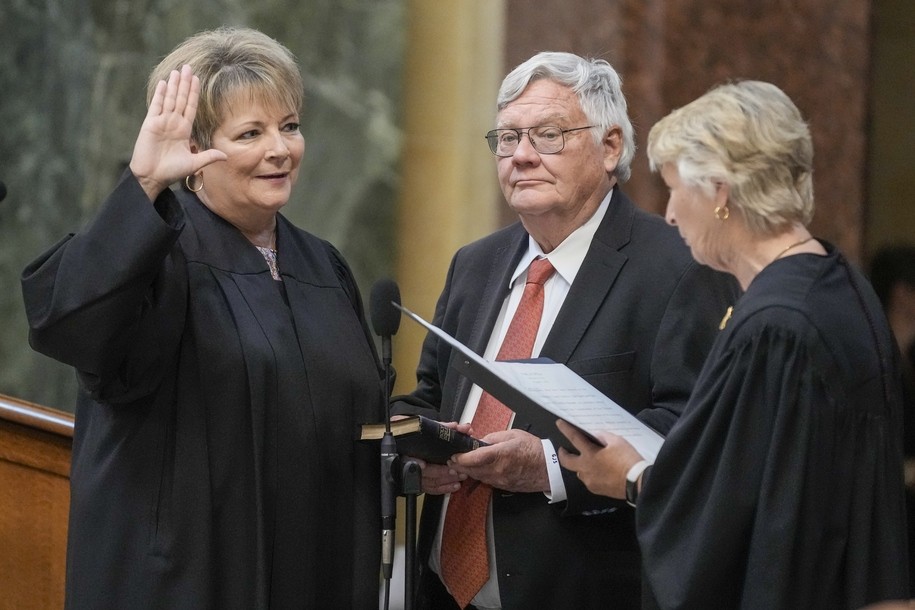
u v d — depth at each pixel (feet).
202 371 22.35
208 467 22.17
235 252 23.39
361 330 24.85
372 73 42.70
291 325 23.45
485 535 25.04
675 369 24.25
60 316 20.74
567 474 24.02
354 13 42.52
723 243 20.68
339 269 25.75
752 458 19.43
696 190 20.40
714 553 19.47
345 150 42.75
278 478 22.58
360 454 23.99
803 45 37.76
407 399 27.22
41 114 42.93
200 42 23.62
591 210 25.77
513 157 25.26
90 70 42.47
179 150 21.20
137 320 21.24
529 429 25.00
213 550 22.02
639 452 21.47
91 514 22.25
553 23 39.37
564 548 24.52
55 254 21.35
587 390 23.50
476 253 27.71
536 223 25.75
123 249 20.66
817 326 19.48
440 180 43.09
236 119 23.07
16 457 27.12
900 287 38.27
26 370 43.27
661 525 20.10
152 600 21.74
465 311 27.07
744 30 37.37
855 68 37.96
